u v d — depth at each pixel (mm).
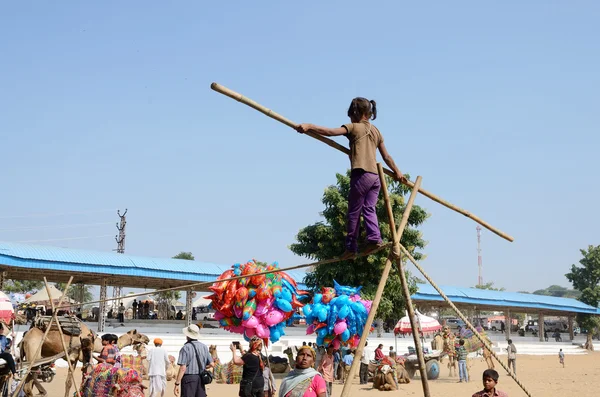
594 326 64375
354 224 6809
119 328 31875
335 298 17688
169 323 35812
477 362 43031
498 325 85750
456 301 47469
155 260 33344
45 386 20891
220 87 5875
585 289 75000
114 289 43500
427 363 28984
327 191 33312
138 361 22250
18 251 28156
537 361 45750
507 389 24328
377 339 39031
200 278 33812
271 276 15469
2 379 12578
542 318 60031
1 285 29641
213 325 38969
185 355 11312
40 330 16297
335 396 20797
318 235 33625
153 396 16953
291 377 7430
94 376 10078
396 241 6590
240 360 11430
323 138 6699
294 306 15789
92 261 30188
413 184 7262
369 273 33375
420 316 31438
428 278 6570
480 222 7684
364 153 6762
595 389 24406
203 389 11398
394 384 23688
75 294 43281
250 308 14953
